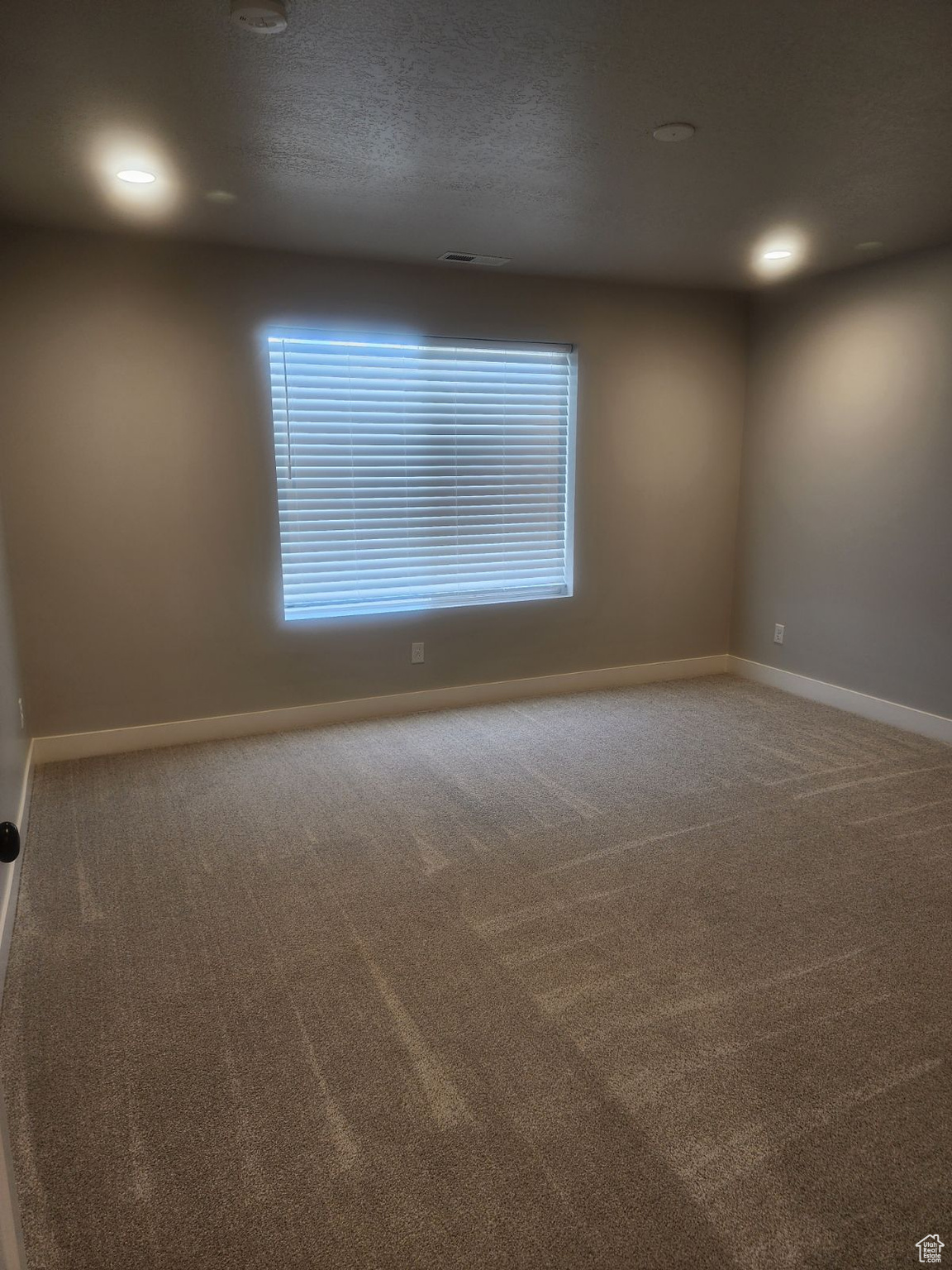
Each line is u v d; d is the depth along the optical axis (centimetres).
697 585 473
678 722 394
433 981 196
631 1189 139
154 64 180
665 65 184
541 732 379
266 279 343
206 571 354
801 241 335
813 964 202
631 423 434
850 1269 125
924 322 351
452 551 411
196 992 192
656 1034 177
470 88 194
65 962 204
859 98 202
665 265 374
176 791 310
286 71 184
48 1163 145
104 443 327
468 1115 155
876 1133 151
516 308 394
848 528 402
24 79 187
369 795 306
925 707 372
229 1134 151
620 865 252
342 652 390
